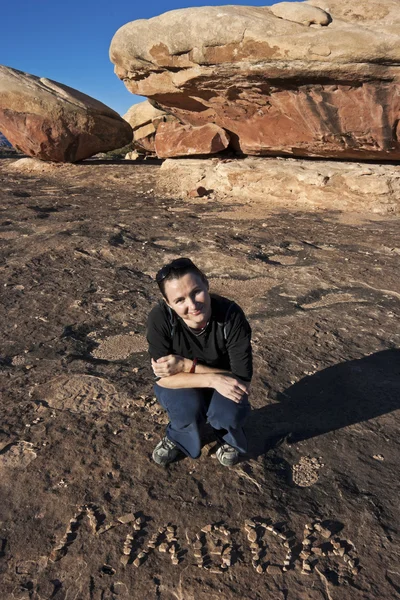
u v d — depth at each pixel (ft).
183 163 46.78
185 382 8.69
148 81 40.55
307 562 7.65
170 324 8.53
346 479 9.45
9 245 25.38
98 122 54.80
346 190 36.29
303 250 24.89
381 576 7.45
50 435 10.70
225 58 34.55
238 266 22.27
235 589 7.24
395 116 33.12
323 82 33.12
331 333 15.75
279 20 32.86
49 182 47.73
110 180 47.52
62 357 14.29
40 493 9.07
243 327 8.51
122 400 12.05
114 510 8.68
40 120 52.44
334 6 34.50
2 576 7.47
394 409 11.70
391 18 32.55
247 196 39.60
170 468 9.71
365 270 21.84
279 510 8.67
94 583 7.35
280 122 38.04
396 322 16.63
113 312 17.48
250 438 10.60
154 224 30.12
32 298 18.58
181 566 7.60
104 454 10.09
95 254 23.91
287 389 12.53
